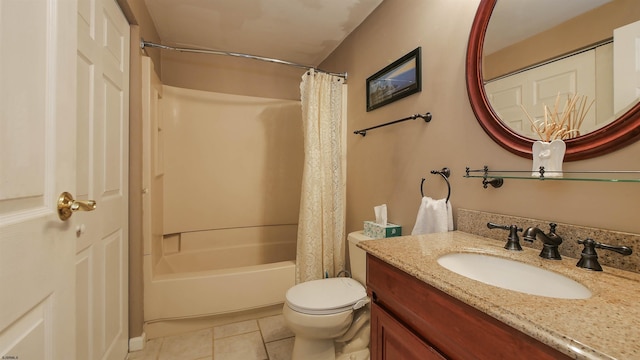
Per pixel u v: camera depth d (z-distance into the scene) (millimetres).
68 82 672
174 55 2436
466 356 594
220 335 1698
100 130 1142
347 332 1429
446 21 1289
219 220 2541
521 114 976
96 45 1095
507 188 1023
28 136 555
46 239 601
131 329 1532
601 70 775
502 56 1038
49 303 613
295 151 2816
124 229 1430
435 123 1352
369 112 1895
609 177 759
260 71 2742
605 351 393
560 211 863
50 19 615
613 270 723
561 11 872
